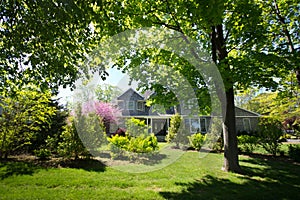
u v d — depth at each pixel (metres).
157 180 5.09
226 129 6.53
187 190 4.45
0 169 5.75
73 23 3.61
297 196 4.23
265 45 7.12
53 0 3.22
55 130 9.12
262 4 8.17
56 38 4.06
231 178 5.50
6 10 3.64
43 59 4.35
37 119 8.23
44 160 7.17
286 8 7.72
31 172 5.49
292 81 9.14
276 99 9.31
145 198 3.92
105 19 4.28
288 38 8.12
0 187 4.32
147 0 5.70
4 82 5.02
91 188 4.41
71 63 4.70
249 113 22.44
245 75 5.20
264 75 5.43
